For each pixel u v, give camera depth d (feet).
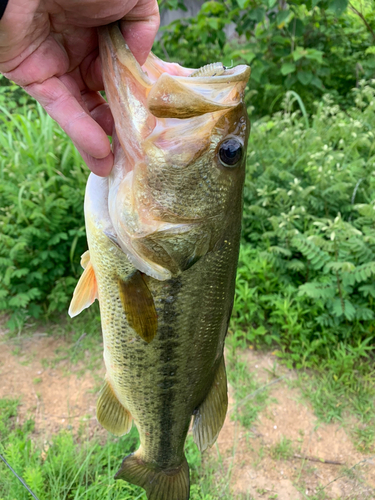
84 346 2.21
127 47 0.72
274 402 1.94
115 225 0.79
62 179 2.33
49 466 1.55
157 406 0.97
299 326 2.08
